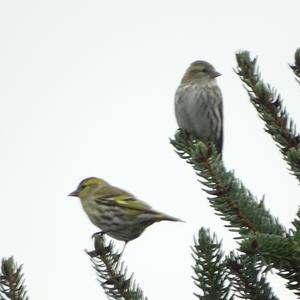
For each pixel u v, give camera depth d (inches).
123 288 336.2
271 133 339.3
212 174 298.0
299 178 297.4
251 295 296.8
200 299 298.8
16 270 298.4
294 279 253.3
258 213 295.1
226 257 300.7
